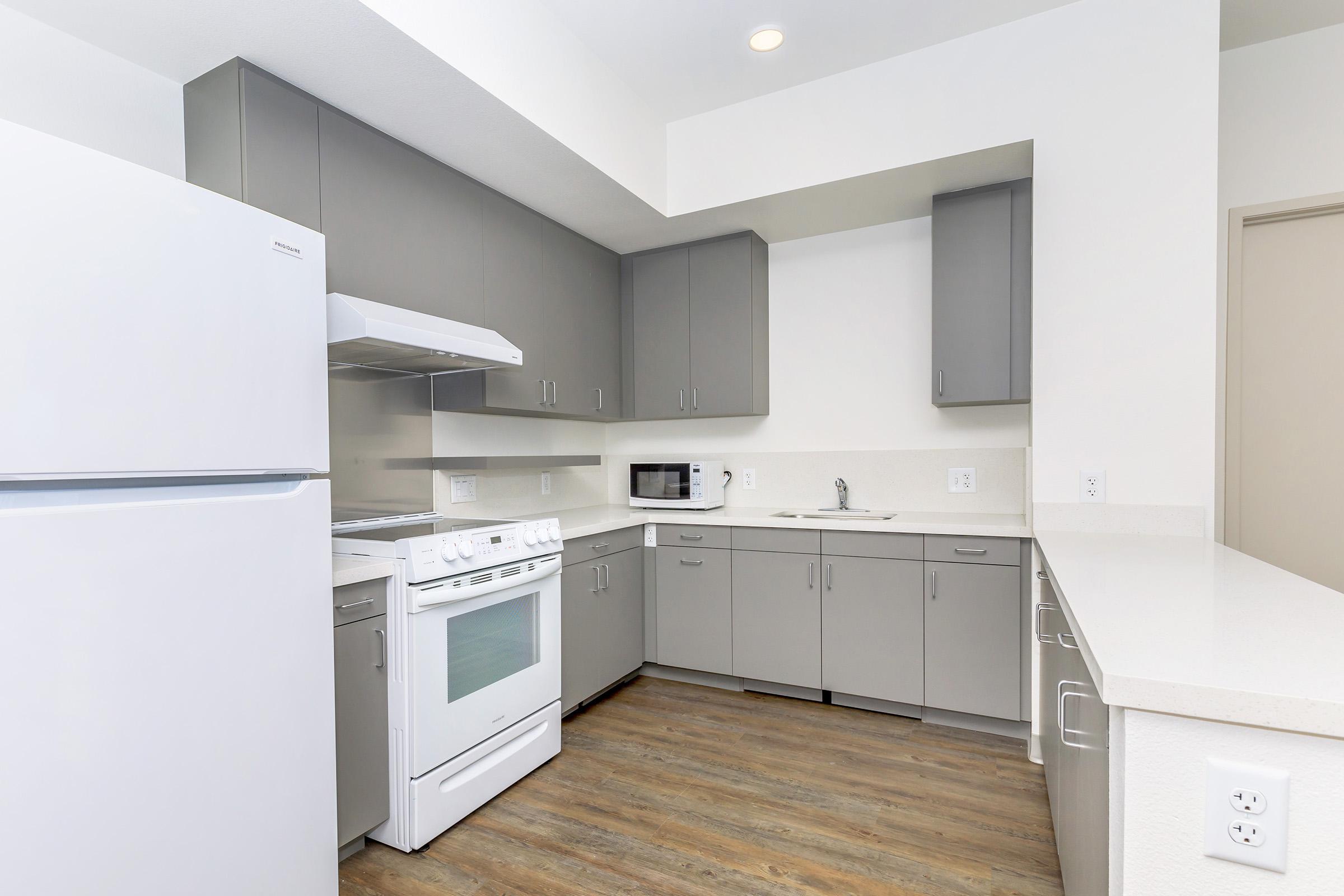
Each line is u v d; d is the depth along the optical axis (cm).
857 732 258
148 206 112
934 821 195
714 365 331
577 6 220
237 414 127
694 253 336
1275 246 257
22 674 97
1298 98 248
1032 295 238
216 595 123
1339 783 69
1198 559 167
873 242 323
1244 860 72
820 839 186
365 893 164
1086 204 225
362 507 233
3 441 94
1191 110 213
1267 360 258
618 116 261
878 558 270
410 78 186
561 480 346
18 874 96
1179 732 75
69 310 102
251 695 129
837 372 332
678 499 334
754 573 295
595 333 329
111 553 108
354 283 204
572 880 169
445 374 262
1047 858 176
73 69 165
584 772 226
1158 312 217
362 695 175
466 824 195
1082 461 227
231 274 126
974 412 304
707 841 185
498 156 235
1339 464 250
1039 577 229
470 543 199
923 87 248
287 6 155
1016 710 246
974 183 267
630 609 308
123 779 109
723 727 264
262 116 179
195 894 119
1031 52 231
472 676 201
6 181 95
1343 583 249
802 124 270
